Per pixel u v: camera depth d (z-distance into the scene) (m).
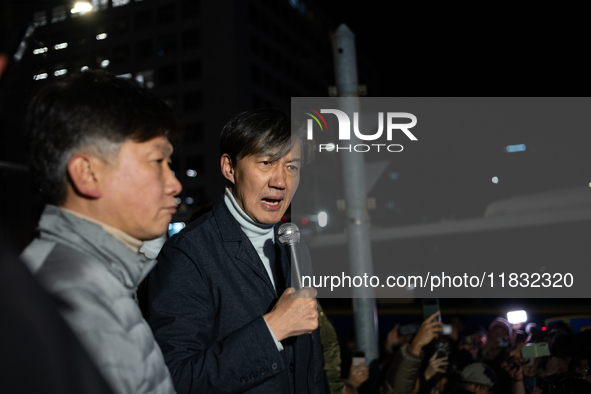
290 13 41.50
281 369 1.16
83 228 0.73
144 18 35.88
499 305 5.52
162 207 0.82
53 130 0.72
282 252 1.58
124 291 0.73
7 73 0.63
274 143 1.37
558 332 3.64
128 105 0.75
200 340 1.23
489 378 2.98
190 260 1.32
